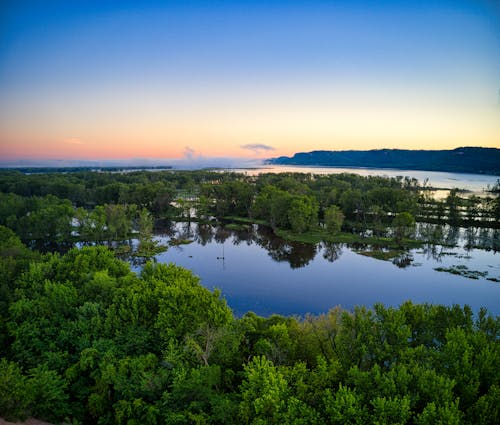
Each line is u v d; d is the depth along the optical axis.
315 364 40.31
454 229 159.75
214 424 32.25
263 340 41.69
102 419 35.81
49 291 49.69
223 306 46.94
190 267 107.62
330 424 28.09
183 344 40.56
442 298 85.31
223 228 165.75
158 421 33.62
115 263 63.38
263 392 30.25
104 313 47.31
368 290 90.19
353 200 178.25
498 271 104.75
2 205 149.62
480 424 25.38
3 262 61.09
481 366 30.30
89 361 38.34
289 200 159.75
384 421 25.03
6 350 47.16
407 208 171.75
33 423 33.03
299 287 91.69
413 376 30.05
